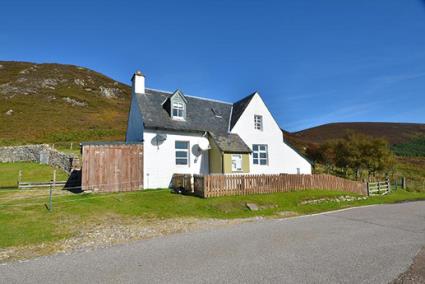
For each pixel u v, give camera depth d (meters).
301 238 9.20
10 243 8.62
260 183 19.23
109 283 5.70
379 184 27.34
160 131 20.69
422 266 6.52
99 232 10.02
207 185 16.91
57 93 73.38
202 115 24.59
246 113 25.30
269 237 9.35
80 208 13.49
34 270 6.48
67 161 26.73
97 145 18.14
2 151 33.28
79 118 58.31
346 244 8.44
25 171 26.92
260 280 5.71
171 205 14.92
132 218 12.32
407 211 15.59
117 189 18.45
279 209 15.82
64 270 6.46
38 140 42.62
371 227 11.02
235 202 15.95
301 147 45.81
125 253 7.70
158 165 20.27
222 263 6.77
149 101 22.53
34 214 12.19
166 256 7.39
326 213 14.79
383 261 6.87
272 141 26.28
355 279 5.74
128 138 24.20
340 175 35.97
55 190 19.03
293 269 6.32
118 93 88.69
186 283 5.63
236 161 22.41
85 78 91.38
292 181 20.95
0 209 12.89
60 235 9.58
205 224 11.59
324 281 5.64
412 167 45.16
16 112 56.34
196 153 22.12
